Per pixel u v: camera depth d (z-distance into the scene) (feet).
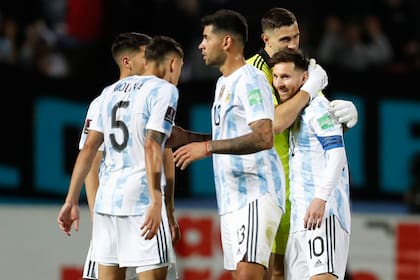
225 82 78.79
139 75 84.02
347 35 160.86
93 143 80.74
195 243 121.60
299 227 81.10
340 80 134.00
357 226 123.54
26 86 128.77
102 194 79.71
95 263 85.66
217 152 75.87
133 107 78.79
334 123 80.28
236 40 78.48
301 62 81.20
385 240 123.34
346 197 82.17
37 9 163.02
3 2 160.97
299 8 166.30
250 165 78.07
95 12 156.76
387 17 165.68
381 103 134.51
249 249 77.56
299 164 81.41
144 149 77.97
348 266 123.13
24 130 128.77
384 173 134.51
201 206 127.75
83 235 123.24
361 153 134.41
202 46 79.15
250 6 163.63
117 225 79.00
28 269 123.44
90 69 154.61
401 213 130.31
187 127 130.62
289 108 79.61
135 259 78.54
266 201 78.07
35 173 128.98
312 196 80.59
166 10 157.99
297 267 81.87
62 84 129.90
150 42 81.41
